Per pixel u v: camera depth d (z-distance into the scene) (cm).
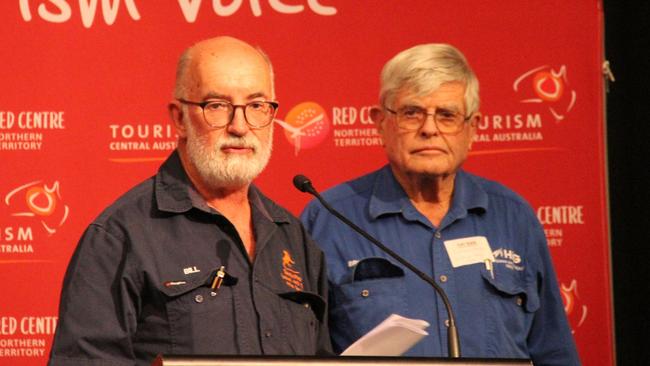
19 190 873
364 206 791
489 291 762
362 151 894
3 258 869
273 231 668
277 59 898
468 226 782
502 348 750
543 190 890
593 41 896
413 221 779
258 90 648
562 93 894
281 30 899
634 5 966
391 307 748
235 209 666
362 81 898
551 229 888
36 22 885
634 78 966
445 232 777
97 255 610
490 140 893
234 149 643
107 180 880
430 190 783
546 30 898
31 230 872
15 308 865
